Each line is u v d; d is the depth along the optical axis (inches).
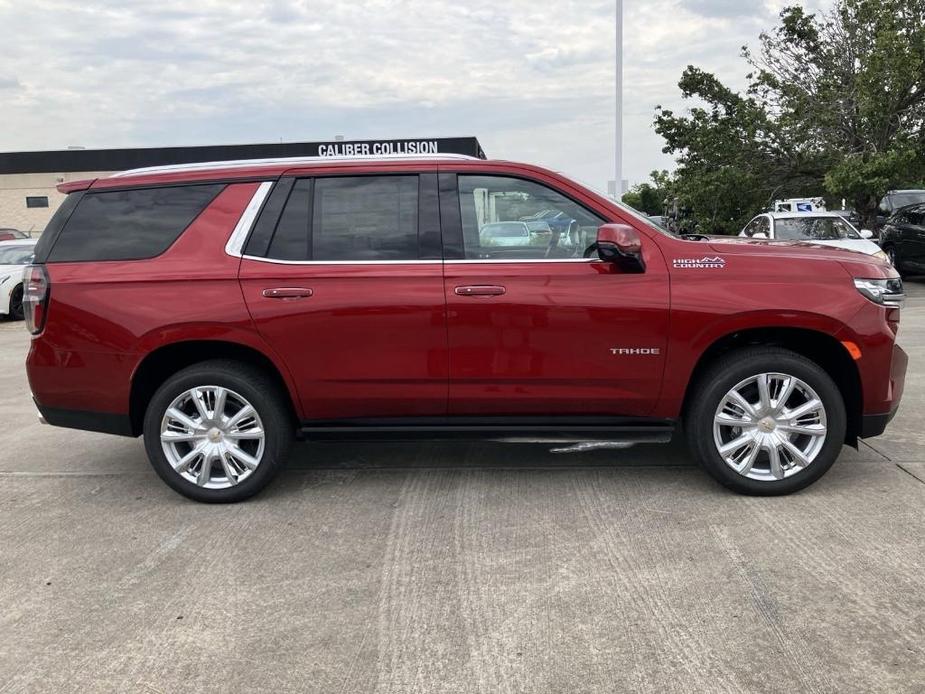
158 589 130.4
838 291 154.4
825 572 129.0
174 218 165.6
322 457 199.6
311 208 163.0
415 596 125.6
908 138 604.4
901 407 229.9
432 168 163.3
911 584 124.1
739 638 110.4
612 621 116.2
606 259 153.3
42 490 181.8
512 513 158.6
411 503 165.8
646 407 161.0
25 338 467.8
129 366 162.4
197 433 166.1
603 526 150.6
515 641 111.7
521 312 156.4
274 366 163.9
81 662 109.4
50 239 168.2
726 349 165.5
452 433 165.2
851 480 170.9
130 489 181.3
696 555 136.8
